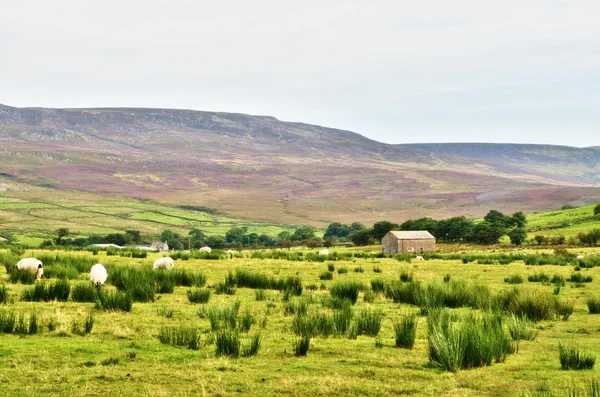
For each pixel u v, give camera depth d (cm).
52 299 1978
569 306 2075
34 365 1142
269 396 998
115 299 1831
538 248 9838
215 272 3453
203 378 1092
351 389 1042
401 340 1418
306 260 4744
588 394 983
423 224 15162
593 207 17588
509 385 1077
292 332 1576
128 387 1022
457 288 2334
